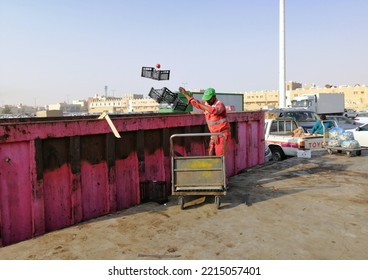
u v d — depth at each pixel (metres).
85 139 4.49
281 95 30.00
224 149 4.74
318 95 34.47
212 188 4.72
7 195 3.72
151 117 5.28
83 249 3.58
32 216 3.92
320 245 3.62
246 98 112.50
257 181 6.64
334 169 7.82
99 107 117.69
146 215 4.64
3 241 3.71
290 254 3.41
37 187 3.94
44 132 3.96
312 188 6.02
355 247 3.56
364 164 8.46
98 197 4.68
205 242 3.72
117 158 4.92
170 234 3.96
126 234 3.98
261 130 8.45
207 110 5.29
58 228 4.22
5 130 3.61
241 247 3.59
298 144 10.09
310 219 4.42
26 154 3.86
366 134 13.90
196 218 4.50
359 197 5.42
